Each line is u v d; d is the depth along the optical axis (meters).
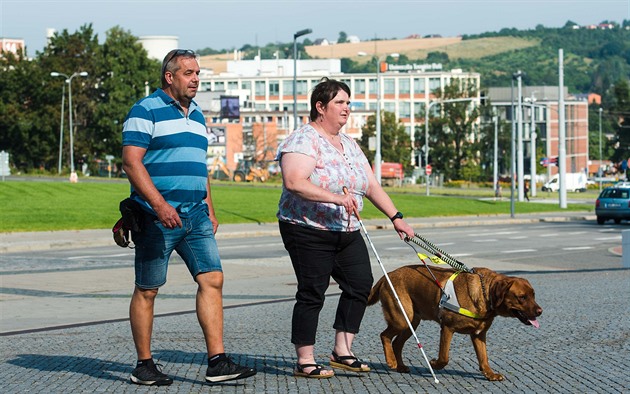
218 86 169.75
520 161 70.56
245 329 11.26
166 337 10.58
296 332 7.92
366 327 11.28
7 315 13.06
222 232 34.12
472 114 128.75
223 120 133.38
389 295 8.04
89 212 39.78
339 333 8.09
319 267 7.85
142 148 7.31
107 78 109.06
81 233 32.69
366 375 8.04
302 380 7.80
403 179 121.56
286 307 13.75
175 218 7.20
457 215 50.44
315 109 8.00
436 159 128.00
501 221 46.03
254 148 119.38
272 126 122.31
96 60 108.88
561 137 60.84
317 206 7.77
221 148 119.88
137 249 7.50
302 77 167.62
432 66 168.50
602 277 18.34
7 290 16.36
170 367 8.43
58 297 15.36
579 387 7.51
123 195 48.94
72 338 10.60
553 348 9.50
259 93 168.75
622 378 7.89
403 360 8.86
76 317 12.83
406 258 24.17
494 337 10.23
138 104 7.40
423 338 10.18
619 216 44.09
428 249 8.05
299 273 7.89
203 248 7.53
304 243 7.83
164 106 7.43
